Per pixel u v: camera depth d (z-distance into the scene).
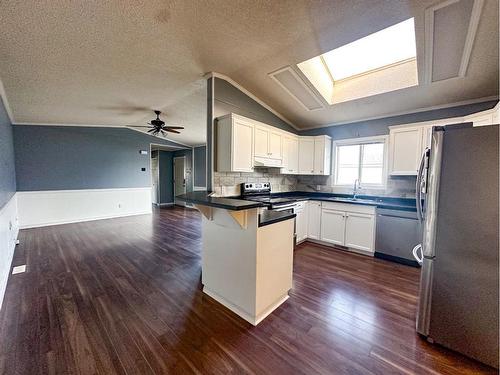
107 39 2.23
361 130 4.07
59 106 4.03
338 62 3.17
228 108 3.29
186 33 2.20
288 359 1.48
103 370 1.39
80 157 5.66
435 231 1.61
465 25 1.92
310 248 3.76
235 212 1.81
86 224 5.43
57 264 3.03
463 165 1.49
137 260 3.21
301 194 4.80
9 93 3.24
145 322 1.85
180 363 1.45
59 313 1.96
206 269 2.31
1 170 2.75
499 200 1.39
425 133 3.11
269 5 1.85
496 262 1.41
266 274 1.93
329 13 1.95
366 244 3.41
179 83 3.37
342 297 2.25
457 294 1.54
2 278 2.29
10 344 1.59
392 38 2.62
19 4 1.71
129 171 6.52
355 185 4.06
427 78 2.69
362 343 1.63
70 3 1.74
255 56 2.64
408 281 2.60
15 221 4.26
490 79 2.58
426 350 1.57
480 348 1.46
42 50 2.33
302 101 3.68
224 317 1.93
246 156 3.24
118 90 3.51
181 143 7.94
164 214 6.98
